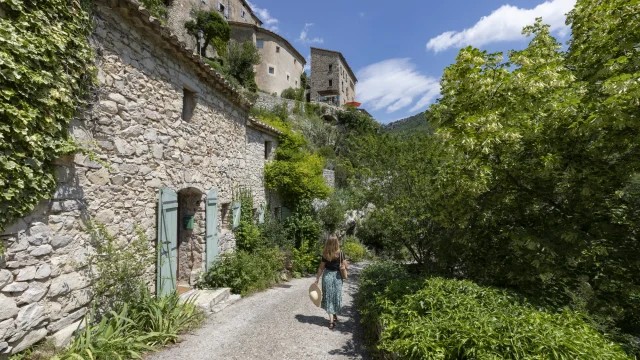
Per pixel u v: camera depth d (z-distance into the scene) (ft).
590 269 14.21
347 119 88.58
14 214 8.59
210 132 20.52
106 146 12.09
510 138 12.34
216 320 14.96
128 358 10.53
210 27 76.28
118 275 12.12
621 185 13.60
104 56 11.94
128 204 13.23
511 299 11.48
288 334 13.61
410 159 24.00
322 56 139.74
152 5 26.40
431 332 8.79
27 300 8.98
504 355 7.29
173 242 16.19
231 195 23.81
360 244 47.09
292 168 32.37
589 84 13.44
